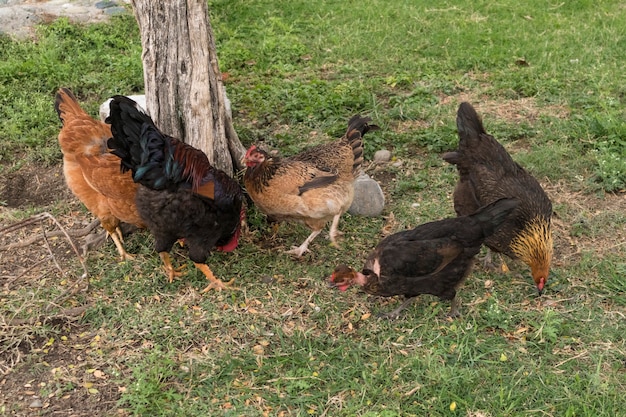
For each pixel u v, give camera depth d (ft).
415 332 8.79
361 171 10.71
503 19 16.01
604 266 9.55
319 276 9.55
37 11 15.71
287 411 7.99
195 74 9.72
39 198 10.91
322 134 12.06
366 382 8.16
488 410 7.91
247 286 9.43
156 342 8.68
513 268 9.72
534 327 8.77
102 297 9.23
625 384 8.16
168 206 8.91
